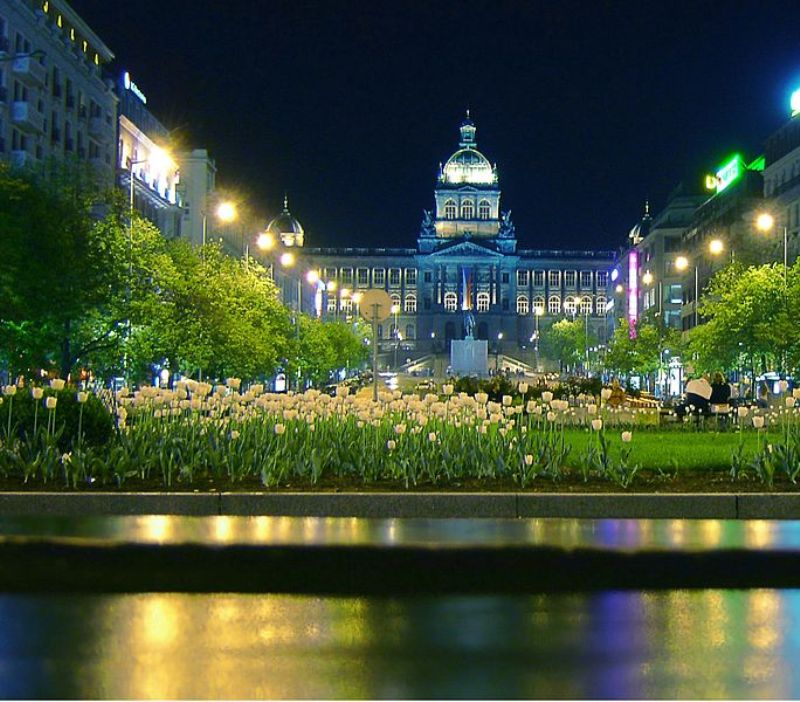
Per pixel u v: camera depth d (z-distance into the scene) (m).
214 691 8.38
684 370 113.62
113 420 20.72
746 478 18.61
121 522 15.28
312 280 173.88
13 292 43.56
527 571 12.59
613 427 38.72
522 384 23.11
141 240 56.94
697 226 140.62
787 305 67.06
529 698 8.27
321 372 114.25
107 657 9.28
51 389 19.75
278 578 12.25
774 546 13.69
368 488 17.33
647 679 8.74
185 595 11.70
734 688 8.53
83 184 51.91
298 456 18.45
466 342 129.88
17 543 13.54
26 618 10.64
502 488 17.42
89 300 48.22
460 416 21.08
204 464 18.77
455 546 13.55
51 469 17.50
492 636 10.06
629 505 16.14
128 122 100.56
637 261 179.88
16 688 8.41
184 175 120.81
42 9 81.81
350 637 10.00
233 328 62.47
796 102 107.44
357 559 12.91
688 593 11.91
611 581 12.33
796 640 9.97
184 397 21.22
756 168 124.81
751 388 70.81
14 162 70.25
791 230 102.12
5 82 72.94
